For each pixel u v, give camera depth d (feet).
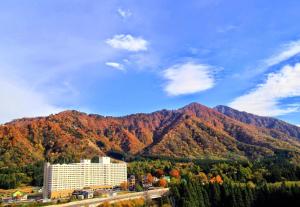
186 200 645.51
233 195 647.15
